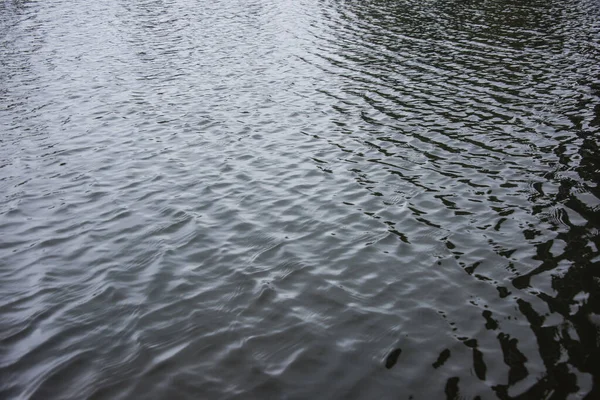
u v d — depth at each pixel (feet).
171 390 24.16
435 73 75.15
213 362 25.85
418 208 40.32
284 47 93.25
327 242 36.32
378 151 50.83
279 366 25.45
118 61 86.38
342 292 31.04
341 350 26.45
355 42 94.84
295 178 45.96
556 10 112.06
